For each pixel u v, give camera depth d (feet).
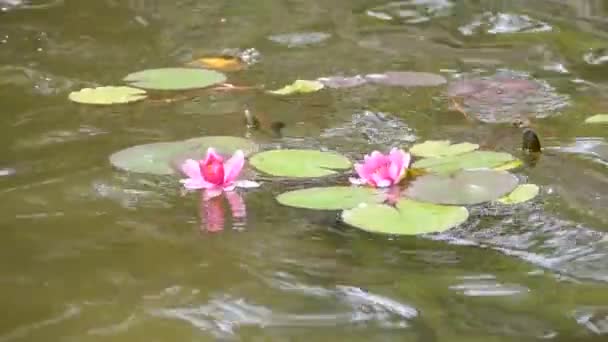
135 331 11.00
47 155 12.81
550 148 12.91
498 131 13.23
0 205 12.13
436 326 11.05
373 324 11.05
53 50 15.06
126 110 13.61
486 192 12.23
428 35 15.49
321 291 11.30
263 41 15.30
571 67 14.58
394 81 14.24
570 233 11.83
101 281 11.37
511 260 11.58
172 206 12.12
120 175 12.50
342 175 12.49
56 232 11.83
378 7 16.35
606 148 12.89
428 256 11.61
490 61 14.78
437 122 13.42
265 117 13.47
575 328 11.03
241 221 11.94
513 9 16.19
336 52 15.01
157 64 14.69
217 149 12.82
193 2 16.55
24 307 11.17
